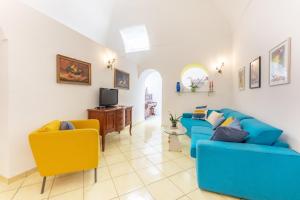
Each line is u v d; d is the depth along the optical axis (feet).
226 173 5.36
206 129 9.74
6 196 5.38
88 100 10.46
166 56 16.38
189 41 15.57
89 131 5.87
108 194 5.57
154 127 16.44
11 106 6.00
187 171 7.25
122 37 17.25
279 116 6.31
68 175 6.85
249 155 5.08
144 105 20.58
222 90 14.90
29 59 6.61
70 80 8.82
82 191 5.72
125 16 15.07
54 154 5.54
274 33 6.66
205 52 15.21
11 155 6.09
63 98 8.45
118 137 12.78
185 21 14.60
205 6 13.17
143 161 8.29
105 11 13.94
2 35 5.77
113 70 13.28
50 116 7.67
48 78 7.53
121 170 7.31
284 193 4.83
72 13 11.33
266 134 5.64
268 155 4.90
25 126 6.52
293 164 4.72
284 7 5.90
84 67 9.91
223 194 5.58
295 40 5.25
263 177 4.99
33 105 6.83
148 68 17.20
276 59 6.39
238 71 12.36
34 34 6.79
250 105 9.70
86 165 6.03
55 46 7.88
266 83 7.45
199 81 15.61
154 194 5.61
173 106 16.26
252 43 9.20
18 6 6.13
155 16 14.79
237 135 5.83
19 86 6.26
